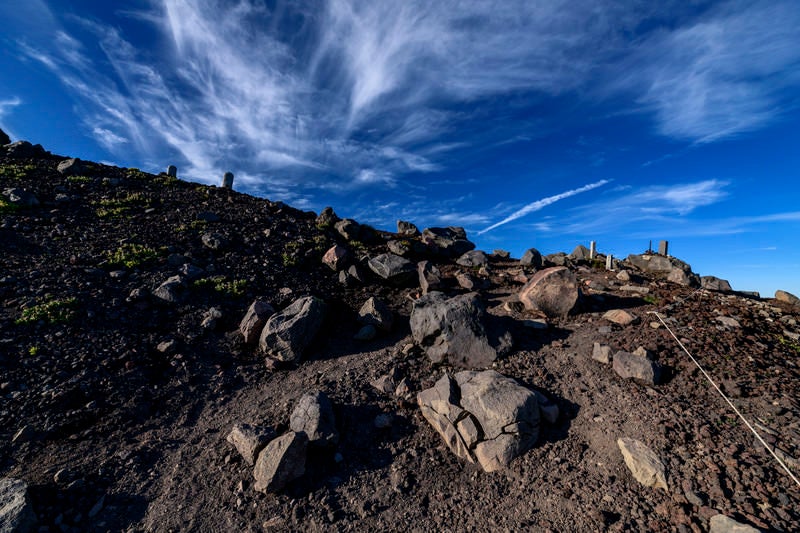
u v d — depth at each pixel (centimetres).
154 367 290
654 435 213
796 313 376
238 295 396
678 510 170
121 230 484
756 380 257
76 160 693
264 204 709
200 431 244
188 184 770
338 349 342
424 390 261
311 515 185
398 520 184
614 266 572
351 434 235
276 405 262
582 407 244
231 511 187
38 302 319
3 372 252
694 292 435
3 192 502
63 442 219
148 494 197
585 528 171
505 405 226
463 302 322
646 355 283
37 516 173
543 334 336
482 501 193
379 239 678
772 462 191
